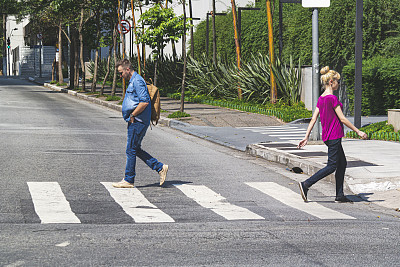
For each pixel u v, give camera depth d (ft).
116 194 40.88
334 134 39.70
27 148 62.64
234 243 27.66
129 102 42.73
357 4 76.33
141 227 30.81
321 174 39.96
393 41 115.14
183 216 34.19
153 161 44.06
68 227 30.42
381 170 47.85
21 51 365.61
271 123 95.91
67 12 181.16
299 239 28.71
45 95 170.30
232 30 185.16
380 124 81.35
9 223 31.22
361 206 39.65
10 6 196.65
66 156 57.98
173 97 147.23
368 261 25.04
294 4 164.45
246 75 121.60
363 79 108.47
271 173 51.93
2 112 107.76
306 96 110.52
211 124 94.22
